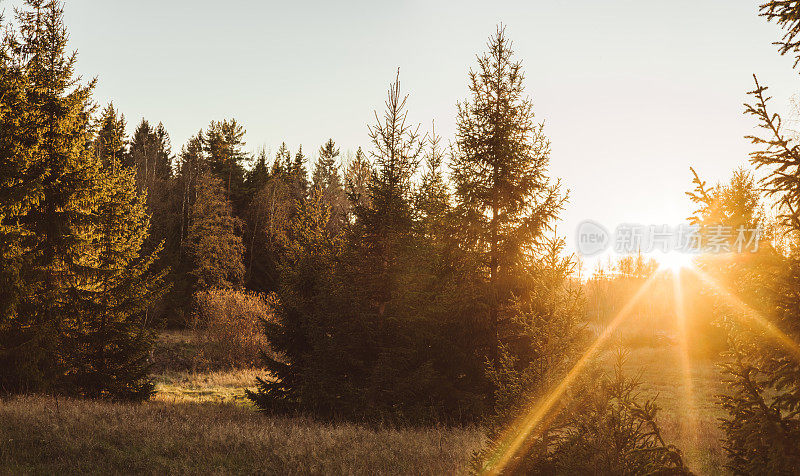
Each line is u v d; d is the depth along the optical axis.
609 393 7.21
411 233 16.20
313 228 19.20
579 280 8.80
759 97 6.27
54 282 16.89
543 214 16.08
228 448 10.48
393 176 16.25
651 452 6.70
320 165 68.88
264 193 57.06
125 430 10.91
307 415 15.87
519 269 15.66
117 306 18.28
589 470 6.80
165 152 76.62
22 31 17.67
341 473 9.34
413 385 15.09
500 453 7.91
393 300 15.73
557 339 8.17
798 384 5.98
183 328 44.81
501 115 16.95
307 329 16.36
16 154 15.27
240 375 30.72
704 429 14.70
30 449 9.34
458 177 16.92
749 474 6.23
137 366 19.02
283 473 9.29
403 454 10.65
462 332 16.08
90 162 18.12
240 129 70.06
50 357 16.22
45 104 17.17
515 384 8.37
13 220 16.19
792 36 6.04
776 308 6.12
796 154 6.09
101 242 18.16
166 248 48.12
